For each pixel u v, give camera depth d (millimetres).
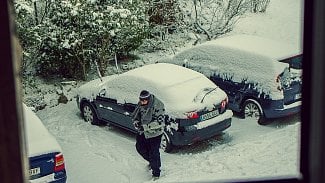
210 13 13820
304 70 827
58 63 11406
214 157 7496
